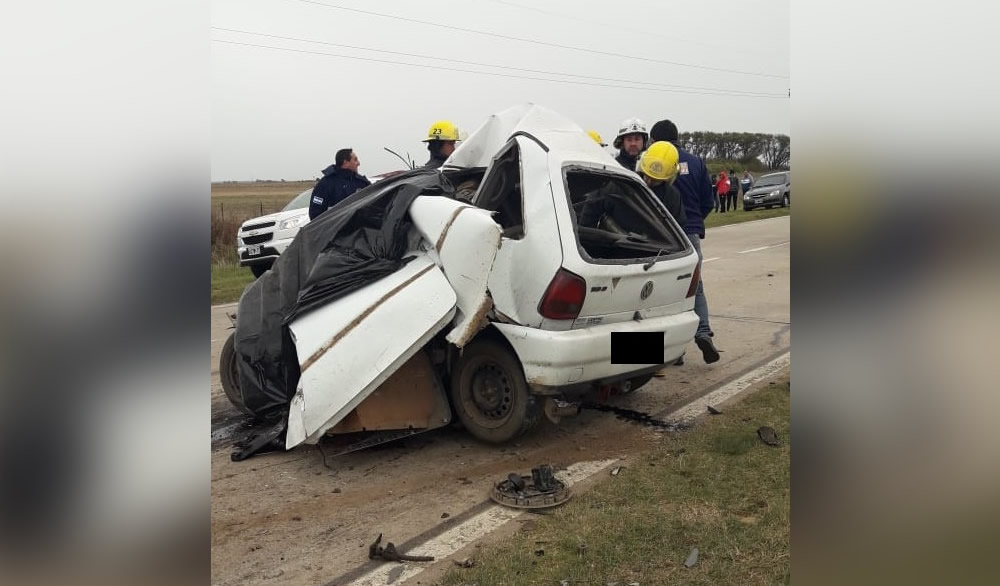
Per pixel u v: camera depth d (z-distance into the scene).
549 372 4.08
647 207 5.12
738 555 3.01
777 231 18.83
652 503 3.59
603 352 4.23
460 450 4.53
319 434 4.01
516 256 4.20
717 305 9.21
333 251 4.59
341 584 2.97
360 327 4.09
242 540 3.41
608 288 4.21
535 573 2.97
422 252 4.36
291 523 3.58
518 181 4.91
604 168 4.71
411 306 4.07
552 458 4.34
